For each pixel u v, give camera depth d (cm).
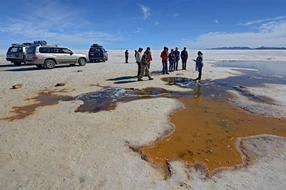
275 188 266
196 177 290
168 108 599
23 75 1183
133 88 890
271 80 1137
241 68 1781
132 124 473
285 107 613
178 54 1455
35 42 2136
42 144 374
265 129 460
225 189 264
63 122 483
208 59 3089
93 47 2222
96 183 271
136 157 339
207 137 420
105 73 1309
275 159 336
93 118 511
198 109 602
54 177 283
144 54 1023
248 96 761
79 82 1004
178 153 358
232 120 515
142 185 270
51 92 798
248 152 360
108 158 332
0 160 322
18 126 457
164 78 1153
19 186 264
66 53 1616
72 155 338
